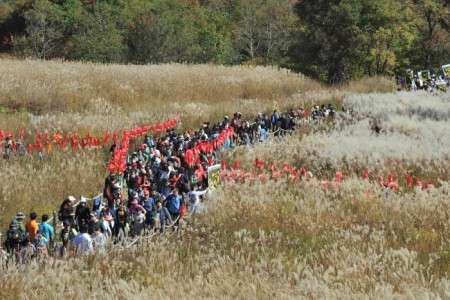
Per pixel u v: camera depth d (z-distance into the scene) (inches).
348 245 1764.3
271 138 3373.5
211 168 2262.6
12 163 2603.3
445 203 2097.7
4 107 3868.1
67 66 5241.1
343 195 2262.6
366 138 3324.3
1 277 1366.9
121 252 1627.7
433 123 3735.2
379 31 7057.1
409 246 1804.9
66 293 1318.9
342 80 7263.8
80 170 2496.3
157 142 2957.7
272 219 2036.2
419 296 1275.8
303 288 1320.1
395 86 5772.6
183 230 1851.6
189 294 1337.4
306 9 7190.0
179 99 4815.5
